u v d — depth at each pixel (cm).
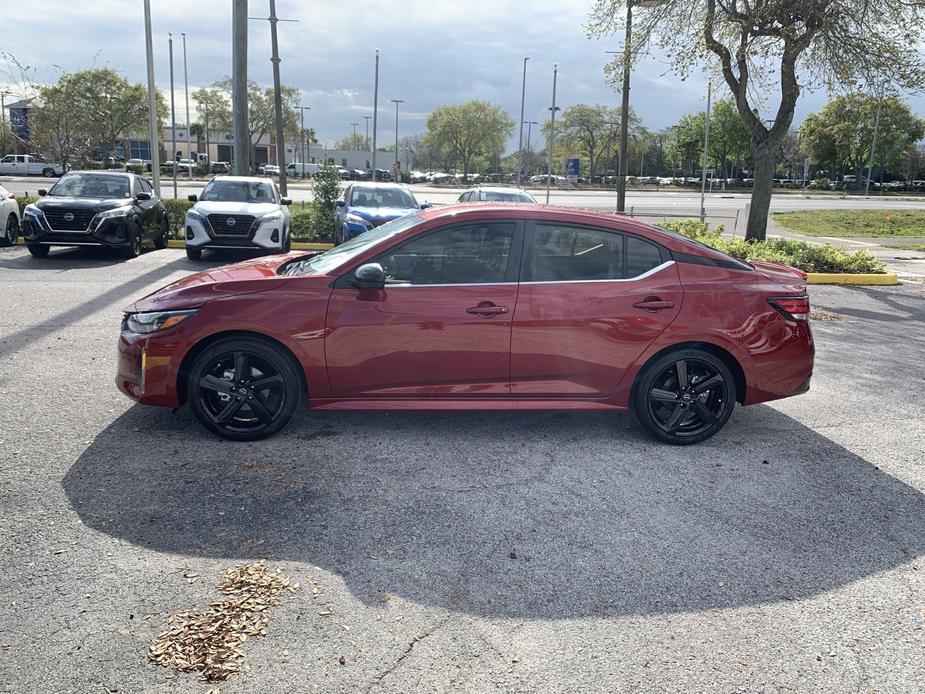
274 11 2223
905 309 1109
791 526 387
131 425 493
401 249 470
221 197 1436
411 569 331
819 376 695
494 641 281
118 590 304
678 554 353
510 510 392
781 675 268
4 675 251
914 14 1459
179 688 248
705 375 495
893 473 465
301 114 7619
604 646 281
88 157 3422
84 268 1229
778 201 5456
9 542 338
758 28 1533
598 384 484
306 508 385
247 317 453
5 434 468
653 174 11225
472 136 9012
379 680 256
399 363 466
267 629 283
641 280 482
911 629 299
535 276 475
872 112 7988
